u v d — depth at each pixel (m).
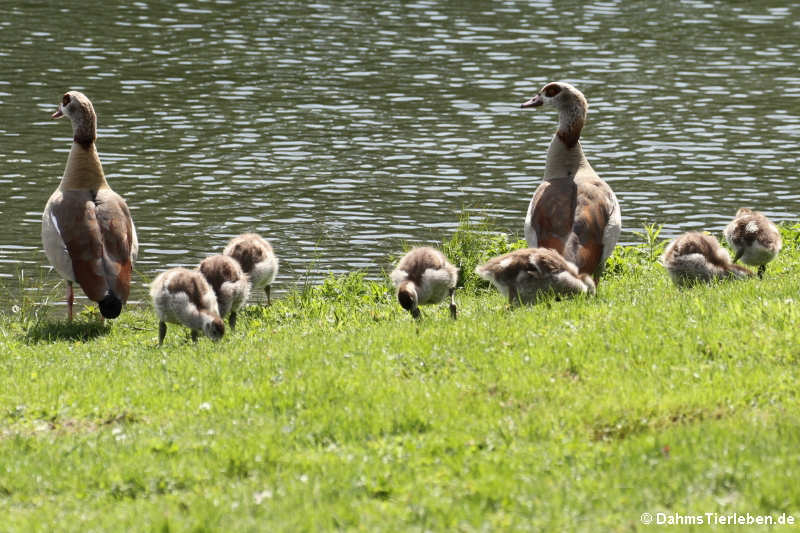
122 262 17.12
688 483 8.84
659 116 34.34
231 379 12.38
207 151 30.42
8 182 27.44
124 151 30.19
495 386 11.45
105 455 10.24
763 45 43.62
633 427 10.20
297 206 26.42
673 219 25.98
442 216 25.86
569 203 16.20
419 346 12.97
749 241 16.95
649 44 43.41
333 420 10.74
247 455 10.00
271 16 46.66
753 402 10.56
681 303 13.93
